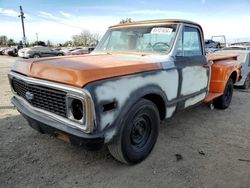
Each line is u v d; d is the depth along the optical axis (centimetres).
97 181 291
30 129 430
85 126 248
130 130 297
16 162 324
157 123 343
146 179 296
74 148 365
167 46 374
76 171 309
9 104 595
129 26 426
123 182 290
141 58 344
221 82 530
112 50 427
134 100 287
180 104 386
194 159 344
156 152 361
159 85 327
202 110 576
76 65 269
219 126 475
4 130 424
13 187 275
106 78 257
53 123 277
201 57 433
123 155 303
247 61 841
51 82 267
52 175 300
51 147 366
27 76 300
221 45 2517
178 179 297
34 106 302
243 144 396
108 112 259
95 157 342
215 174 308
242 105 636
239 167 326
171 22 390
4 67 1611
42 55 2669
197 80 424
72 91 246
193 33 415
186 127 465
